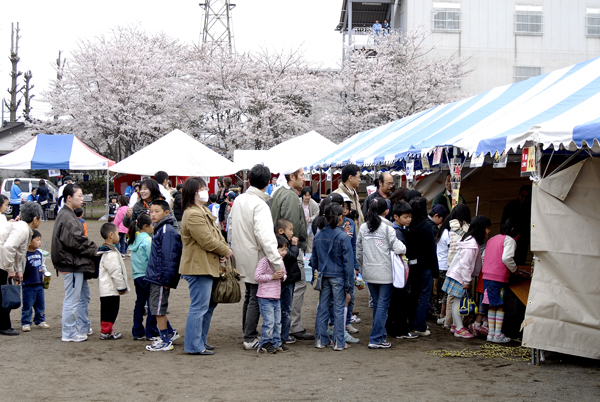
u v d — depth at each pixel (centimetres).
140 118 2770
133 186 1562
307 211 754
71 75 2789
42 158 1898
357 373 474
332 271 551
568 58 2933
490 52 2912
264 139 2784
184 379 455
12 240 572
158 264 535
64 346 561
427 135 827
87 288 605
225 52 2994
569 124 475
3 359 512
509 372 475
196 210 506
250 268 538
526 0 2925
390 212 731
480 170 943
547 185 493
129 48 2806
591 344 477
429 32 2905
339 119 2789
